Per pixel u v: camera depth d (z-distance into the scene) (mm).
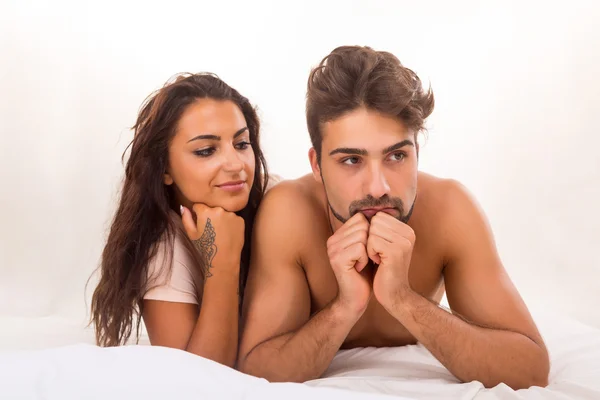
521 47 3684
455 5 3732
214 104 1714
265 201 1695
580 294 3053
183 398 1029
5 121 3363
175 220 1796
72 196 3326
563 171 3557
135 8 3635
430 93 1502
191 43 3682
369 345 1771
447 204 1623
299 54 3740
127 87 3561
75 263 3160
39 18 3494
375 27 3762
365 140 1427
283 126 3707
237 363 1654
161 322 1728
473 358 1443
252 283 1661
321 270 1655
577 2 3637
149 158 1748
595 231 3389
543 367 1466
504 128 3680
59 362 1091
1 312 2787
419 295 1483
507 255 3385
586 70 3605
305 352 1507
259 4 3730
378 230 1453
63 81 3477
